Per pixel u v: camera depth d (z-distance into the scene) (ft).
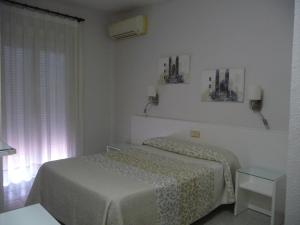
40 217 3.51
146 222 6.13
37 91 11.71
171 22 12.09
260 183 8.72
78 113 13.46
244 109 9.73
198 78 11.16
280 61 8.78
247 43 9.58
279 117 8.87
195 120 11.35
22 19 11.16
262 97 9.23
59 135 12.68
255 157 9.07
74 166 8.09
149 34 13.11
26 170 11.50
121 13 14.49
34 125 11.73
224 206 9.41
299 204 4.30
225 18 10.16
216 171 8.27
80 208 6.47
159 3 12.55
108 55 14.96
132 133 13.83
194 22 11.19
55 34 12.23
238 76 9.80
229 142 9.75
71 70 12.91
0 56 9.96
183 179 7.14
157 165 8.30
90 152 14.47
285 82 8.70
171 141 10.73
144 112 13.65
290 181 4.38
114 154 9.68
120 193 5.95
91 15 13.91
